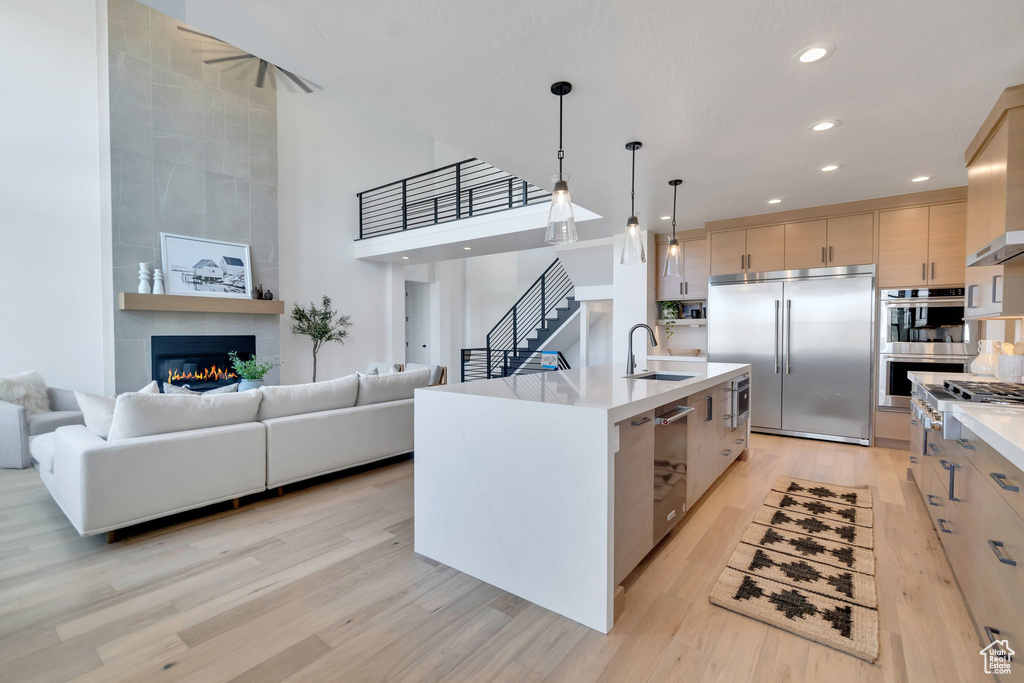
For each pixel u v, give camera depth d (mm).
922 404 2691
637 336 5613
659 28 1739
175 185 6000
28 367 5035
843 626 1778
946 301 4082
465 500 2219
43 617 1891
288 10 1622
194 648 1699
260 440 3141
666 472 2391
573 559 1856
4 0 4902
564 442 1875
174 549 2492
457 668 1592
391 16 1662
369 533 2693
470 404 2188
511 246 7098
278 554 2434
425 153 9875
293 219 7664
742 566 2248
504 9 1626
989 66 2012
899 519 2799
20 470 3977
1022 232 2105
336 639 1747
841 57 1942
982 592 1632
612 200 4191
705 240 5410
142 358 5660
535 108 2400
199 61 6238
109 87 5434
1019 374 2803
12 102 4938
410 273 9508
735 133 2723
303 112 7812
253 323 6727
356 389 3820
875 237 4371
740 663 1609
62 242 5230
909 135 2758
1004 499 1432
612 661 1623
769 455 4211
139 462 2617
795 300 4758
